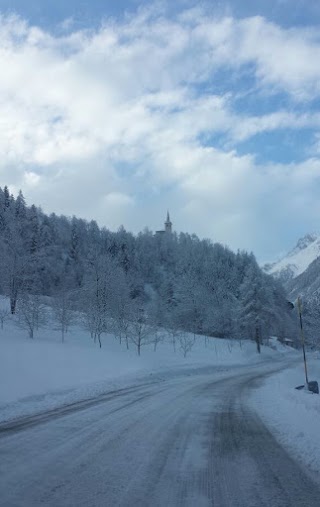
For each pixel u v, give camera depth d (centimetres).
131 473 618
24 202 10831
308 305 6203
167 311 7838
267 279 12244
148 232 15762
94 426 1001
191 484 575
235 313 7794
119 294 5972
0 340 3503
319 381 3119
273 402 1537
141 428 990
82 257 10600
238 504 499
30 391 1639
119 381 2400
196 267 12544
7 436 860
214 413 1273
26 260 5806
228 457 730
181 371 3609
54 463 658
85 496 514
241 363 5703
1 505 475
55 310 5100
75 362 2908
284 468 661
